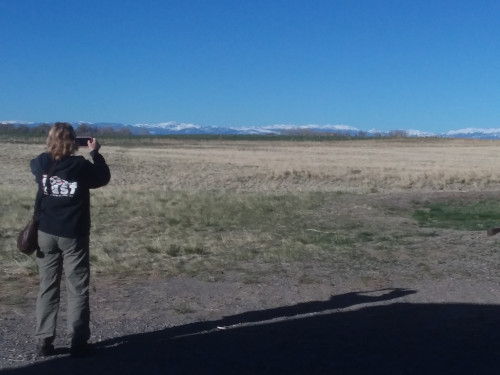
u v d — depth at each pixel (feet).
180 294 24.84
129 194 64.85
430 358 17.53
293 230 43.75
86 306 17.46
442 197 61.21
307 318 21.56
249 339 19.12
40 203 17.24
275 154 208.13
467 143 330.13
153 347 18.31
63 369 16.43
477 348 18.43
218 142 332.19
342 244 37.40
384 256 33.40
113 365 16.76
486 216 51.06
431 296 24.76
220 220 48.16
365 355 17.74
